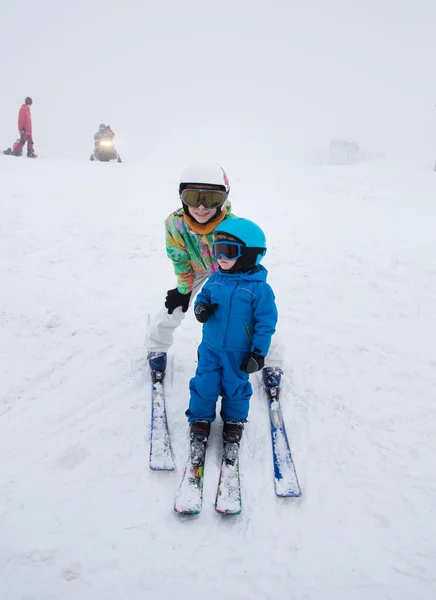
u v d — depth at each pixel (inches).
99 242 219.8
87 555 77.7
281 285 185.5
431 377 128.2
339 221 265.1
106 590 72.7
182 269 115.7
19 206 259.0
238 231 92.8
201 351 102.3
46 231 226.1
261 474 96.4
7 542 78.8
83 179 348.2
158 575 75.3
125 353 135.9
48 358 130.4
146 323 153.6
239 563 77.8
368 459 100.7
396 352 139.6
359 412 114.7
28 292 166.9
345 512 88.0
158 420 108.0
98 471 95.0
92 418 109.2
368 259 206.4
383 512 88.2
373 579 76.2
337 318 159.9
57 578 73.9
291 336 148.8
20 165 388.8
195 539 81.6
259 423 111.1
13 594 71.0
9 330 141.9
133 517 85.1
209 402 100.9
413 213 282.8
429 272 191.3
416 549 81.2
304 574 76.5
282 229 251.6
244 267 97.3
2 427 104.3
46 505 86.4
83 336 143.1
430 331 150.9
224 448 98.5
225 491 89.0
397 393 121.8
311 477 95.9
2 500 86.7
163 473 95.2
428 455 101.5
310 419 112.4
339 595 73.7
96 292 173.0
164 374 124.0
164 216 266.4
